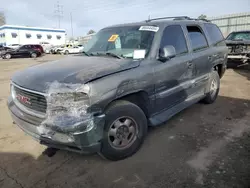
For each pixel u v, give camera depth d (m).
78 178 2.57
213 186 2.36
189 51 3.95
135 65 2.87
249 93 5.82
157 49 3.23
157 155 2.97
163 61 3.26
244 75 8.27
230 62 9.71
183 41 3.88
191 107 4.79
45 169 2.75
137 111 2.89
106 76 2.52
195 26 4.41
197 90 4.32
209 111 4.54
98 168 2.74
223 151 3.03
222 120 4.08
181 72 3.64
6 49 24.27
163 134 3.57
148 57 3.11
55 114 2.32
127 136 2.86
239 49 9.24
